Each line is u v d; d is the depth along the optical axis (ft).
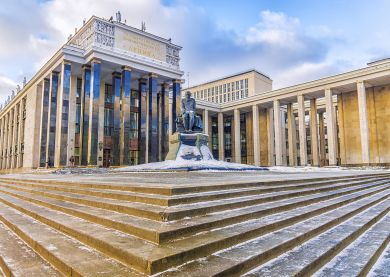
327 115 143.95
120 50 134.51
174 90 153.89
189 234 14.96
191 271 11.43
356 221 23.11
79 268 11.91
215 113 200.85
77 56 126.93
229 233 15.37
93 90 122.31
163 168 70.03
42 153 134.92
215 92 277.03
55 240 16.35
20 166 166.71
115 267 12.13
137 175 52.24
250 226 16.99
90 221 19.30
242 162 207.62
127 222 16.19
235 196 23.56
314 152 157.38
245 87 256.93
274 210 21.35
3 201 36.27
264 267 13.01
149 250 12.56
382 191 46.09
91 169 99.14
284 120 197.67
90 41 131.13
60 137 121.49
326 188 35.04
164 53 153.69
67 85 123.65
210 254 13.48
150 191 22.31
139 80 151.64
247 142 204.23
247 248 14.26
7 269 13.56
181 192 21.35
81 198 25.29
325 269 13.98
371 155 144.05
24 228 19.58
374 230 22.00
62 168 105.40
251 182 28.12
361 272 13.60
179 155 84.99
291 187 30.81
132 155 152.25
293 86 158.20
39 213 23.27
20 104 181.06
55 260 13.53
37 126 148.66
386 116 140.36
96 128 121.80
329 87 144.87
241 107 186.29
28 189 40.65
